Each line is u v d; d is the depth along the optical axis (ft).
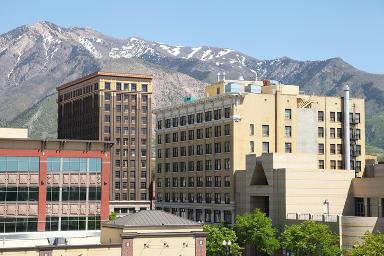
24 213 301.22
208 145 457.68
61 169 309.63
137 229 257.96
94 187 315.58
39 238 299.38
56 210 307.37
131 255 255.09
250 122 431.84
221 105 442.50
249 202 405.18
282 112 442.09
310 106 455.22
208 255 336.70
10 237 296.30
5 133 337.52
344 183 388.37
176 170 499.51
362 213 384.68
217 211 442.09
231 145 428.56
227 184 431.02
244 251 378.53
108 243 261.24
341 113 469.57
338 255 309.22
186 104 483.10
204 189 458.50
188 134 484.33
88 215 313.32
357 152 476.13
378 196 370.94
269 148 435.94
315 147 453.58
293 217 370.32
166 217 269.03
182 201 488.02
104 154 318.45
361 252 266.57
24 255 240.53
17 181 301.02
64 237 287.48
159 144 526.16
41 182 304.71
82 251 248.73
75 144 312.50
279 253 362.74
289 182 372.99
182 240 263.90
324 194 381.60
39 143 305.53
